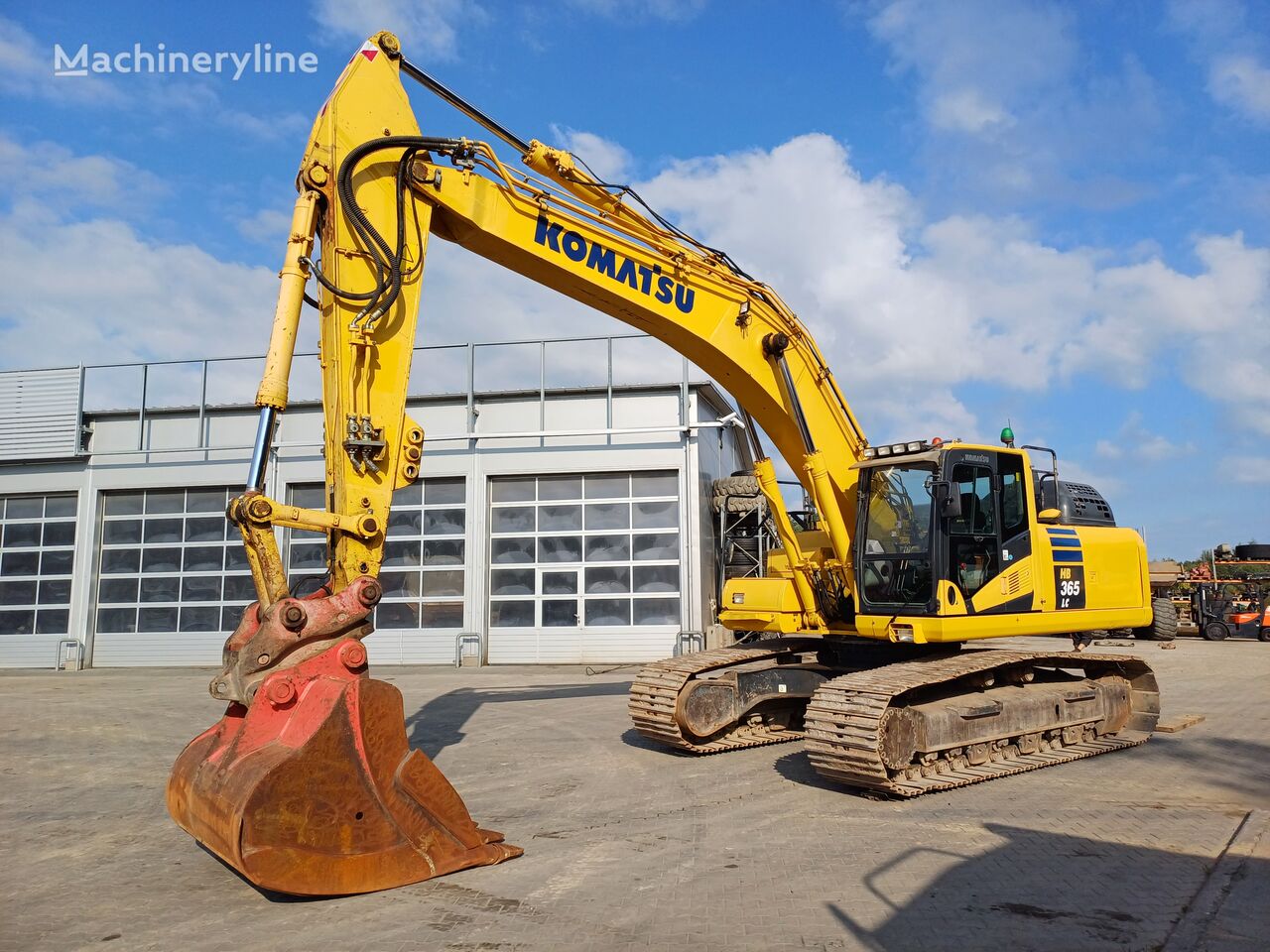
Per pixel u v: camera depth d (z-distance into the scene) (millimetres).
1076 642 10047
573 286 7555
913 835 6164
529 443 19516
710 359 8406
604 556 19281
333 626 5180
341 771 4895
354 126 6312
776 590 9148
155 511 20578
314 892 4711
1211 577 26938
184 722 11805
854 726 7000
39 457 20484
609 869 5469
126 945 4410
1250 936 4344
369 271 6191
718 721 9016
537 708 12414
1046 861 5551
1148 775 8047
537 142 7297
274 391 5457
